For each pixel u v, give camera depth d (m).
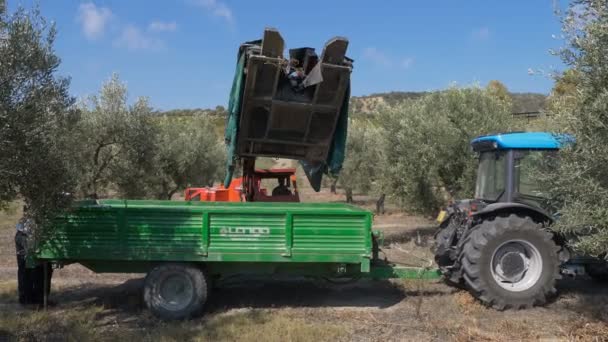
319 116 7.42
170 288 6.63
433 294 7.70
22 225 6.79
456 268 7.50
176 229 6.58
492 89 12.75
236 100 7.25
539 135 7.34
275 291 8.01
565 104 4.77
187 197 11.81
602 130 4.38
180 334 5.80
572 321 6.25
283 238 6.70
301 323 6.19
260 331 5.89
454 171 11.77
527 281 6.94
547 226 6.89
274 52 6.77
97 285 8.45
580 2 4.46
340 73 6.96
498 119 11.75
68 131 5.56
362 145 21.78
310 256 6.71
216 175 22.19
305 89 7.25
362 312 6.81
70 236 6.52
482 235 6.88
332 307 7.10
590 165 4.48
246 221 6.66
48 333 5.92
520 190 7.29
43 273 7.09
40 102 4.77
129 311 6.93
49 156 5.09
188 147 18.47
